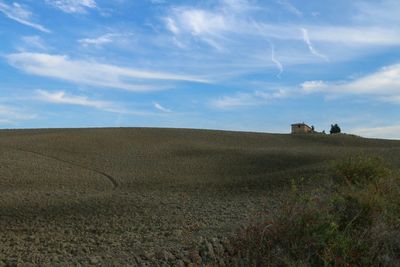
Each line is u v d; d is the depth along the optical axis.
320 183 16.11
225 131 51.12
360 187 12.85
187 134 46.88
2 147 32.09
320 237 7.88
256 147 40.41
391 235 8.45
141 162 31.20
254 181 20.56
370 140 47.59
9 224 12.31
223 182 21.50
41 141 35.88
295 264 7.37
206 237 8.99
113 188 21.42
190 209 14.45
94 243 9.86
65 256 8.56
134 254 8.02
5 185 20.53
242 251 8.05
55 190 19.59
